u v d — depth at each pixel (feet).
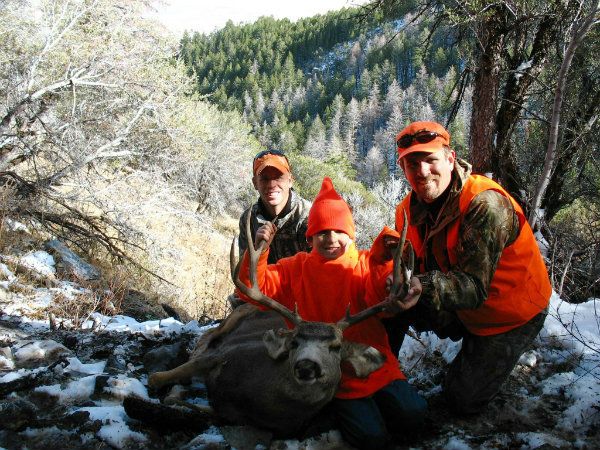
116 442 12.31
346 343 11.99
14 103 46.39
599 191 31.32
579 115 30.14
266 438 12.30
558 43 29.96
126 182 49.42
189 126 68.23
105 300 26.78
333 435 12.19
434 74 412.36
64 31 47.98
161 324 22.41
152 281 42.80
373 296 12.79
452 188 12.63
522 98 30.86
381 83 501.15
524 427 13.08
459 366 13.41
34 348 16.87
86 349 18.11
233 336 14.16
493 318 12.83
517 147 32.01
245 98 485.15
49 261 33.12
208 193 76.95
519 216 12.82
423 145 12.48
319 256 13.10
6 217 35.35
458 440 12.50
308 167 141.49
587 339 15.66
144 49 59.77
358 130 444.14
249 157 93.30
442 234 12.85
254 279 11.96
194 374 13.69
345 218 12.95
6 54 51.70
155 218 56.39
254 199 96.89
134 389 14.43
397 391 12.37
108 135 51.83
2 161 44.37
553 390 14.08
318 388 11.34
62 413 13.37
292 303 13.64
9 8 52.31
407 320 14.28
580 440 12.27
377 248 12.73
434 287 11.71
